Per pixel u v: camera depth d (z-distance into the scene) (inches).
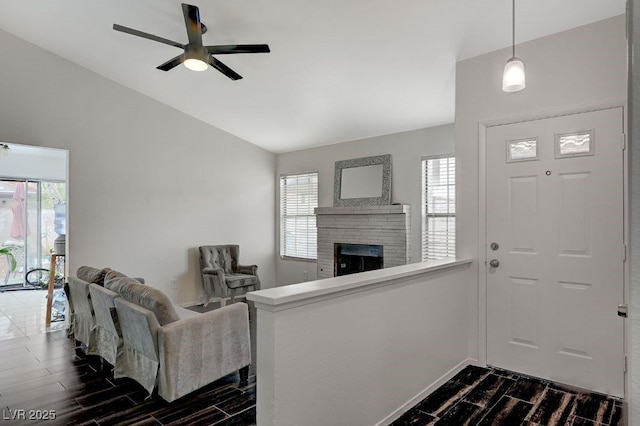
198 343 109.2
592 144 108.5
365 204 220.1
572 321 111.3
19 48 163.3
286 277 266.7
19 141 163.0
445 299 116.0
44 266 284.2
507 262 122.7
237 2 120.8
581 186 110.3
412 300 100.4
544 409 98.5
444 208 192.9
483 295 127.0
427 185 199.6
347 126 210.2
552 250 114.8
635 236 20.3
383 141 217.6
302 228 259.8
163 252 210.8
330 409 76.6
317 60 148.9
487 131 127.6
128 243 196.7
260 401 68.4
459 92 134.6
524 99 120.0
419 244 200.1
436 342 111.0
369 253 219.5
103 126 187.8
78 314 151.0
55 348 150.3
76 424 95.9
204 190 229.6
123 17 140.4
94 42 160.2
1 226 270.2
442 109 179.3
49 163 283.9
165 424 96.2
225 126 233.3
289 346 68.9
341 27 126.9
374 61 144.0
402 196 208.5
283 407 67.7
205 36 140.0
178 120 216.7
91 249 183.6
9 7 142.6
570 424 91.6
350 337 81.4
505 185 123.5
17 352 145.7
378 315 89.0
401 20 118.6
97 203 186.1
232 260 236.5
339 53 142.2
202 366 110.3
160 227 209.6
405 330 97.8
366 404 85.4
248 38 139.6
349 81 161.6
